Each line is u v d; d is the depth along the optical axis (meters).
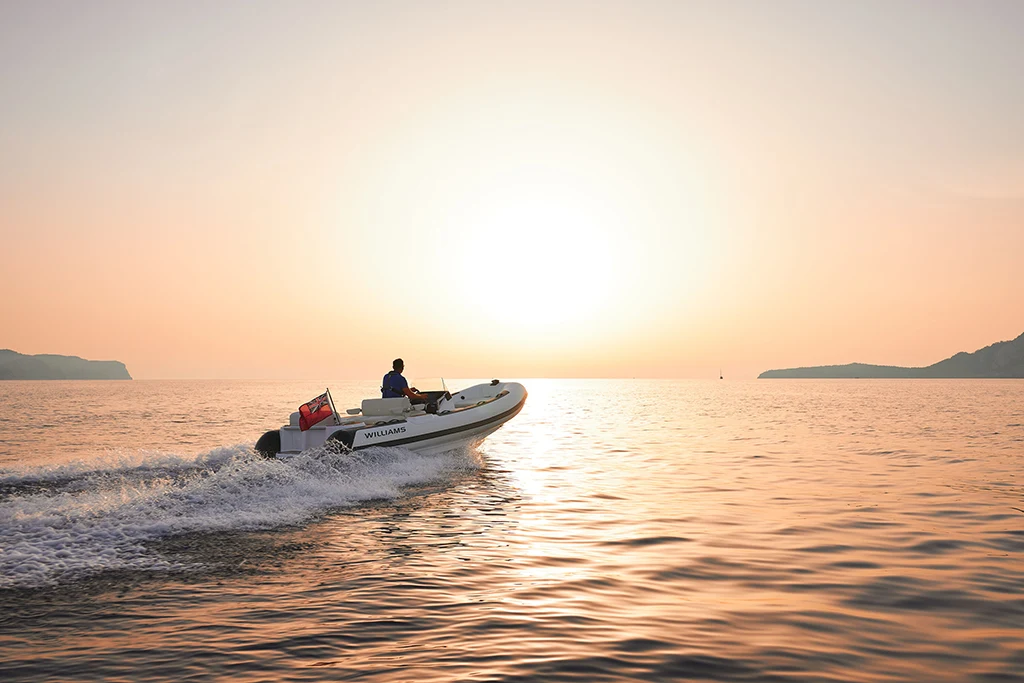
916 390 108.62
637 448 18.86
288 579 6.05
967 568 6.60
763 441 20.80
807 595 5.74
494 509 9.68
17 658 4.21
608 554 7.13
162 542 7.28
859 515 9.27
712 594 5.76
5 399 61.81
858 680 4.02
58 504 8.60
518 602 5.46
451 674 4.03
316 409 11.80
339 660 4.22
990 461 15.34
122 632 4.68
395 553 7.06
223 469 10.61
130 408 42.84
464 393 15.73
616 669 4.15
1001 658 4.36
